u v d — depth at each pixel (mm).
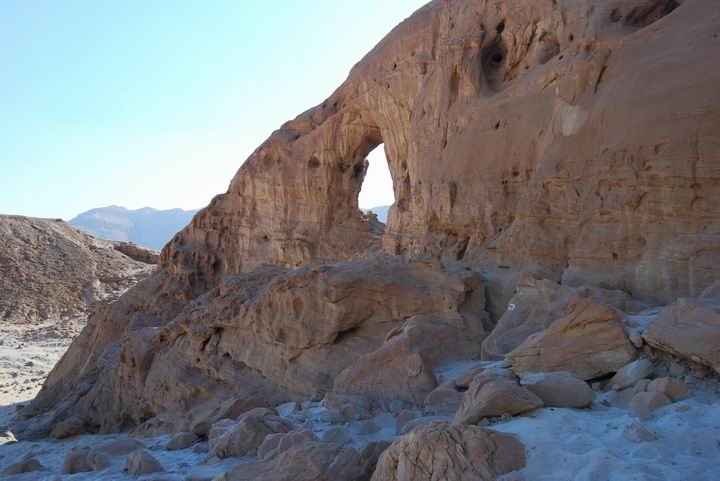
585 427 4797
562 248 10492
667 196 8695
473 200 12953
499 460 4312
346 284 10875
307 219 23266
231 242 26188
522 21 13516
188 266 26141
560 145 10828
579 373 6145
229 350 13398
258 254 24844
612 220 9508
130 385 16750
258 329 12391
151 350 16266
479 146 13156
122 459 7691
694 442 4309
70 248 52219
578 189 10320
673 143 8672
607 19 10938
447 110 14602
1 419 22078
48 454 12484
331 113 23156
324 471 5027
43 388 25109
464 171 13367
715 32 8828
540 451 4395
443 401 6629
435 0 18391
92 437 16078
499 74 14109
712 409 4719
